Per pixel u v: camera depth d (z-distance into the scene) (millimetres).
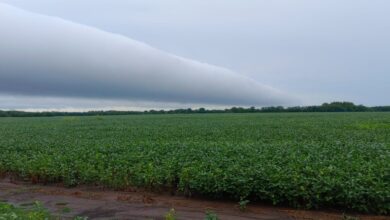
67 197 13961
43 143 24094
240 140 25828
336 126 38625
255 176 12398
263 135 28875
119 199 13500
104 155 18078
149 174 14242
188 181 13336
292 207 11922
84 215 11695
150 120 62000
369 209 11234
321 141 23859
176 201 13086
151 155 17672
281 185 11711
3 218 9578
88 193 14445
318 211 11555
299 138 26625
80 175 15914
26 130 39969
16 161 17828
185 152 17906
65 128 43031
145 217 11375
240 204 11828
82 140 26172
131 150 19812
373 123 41281
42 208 11141
